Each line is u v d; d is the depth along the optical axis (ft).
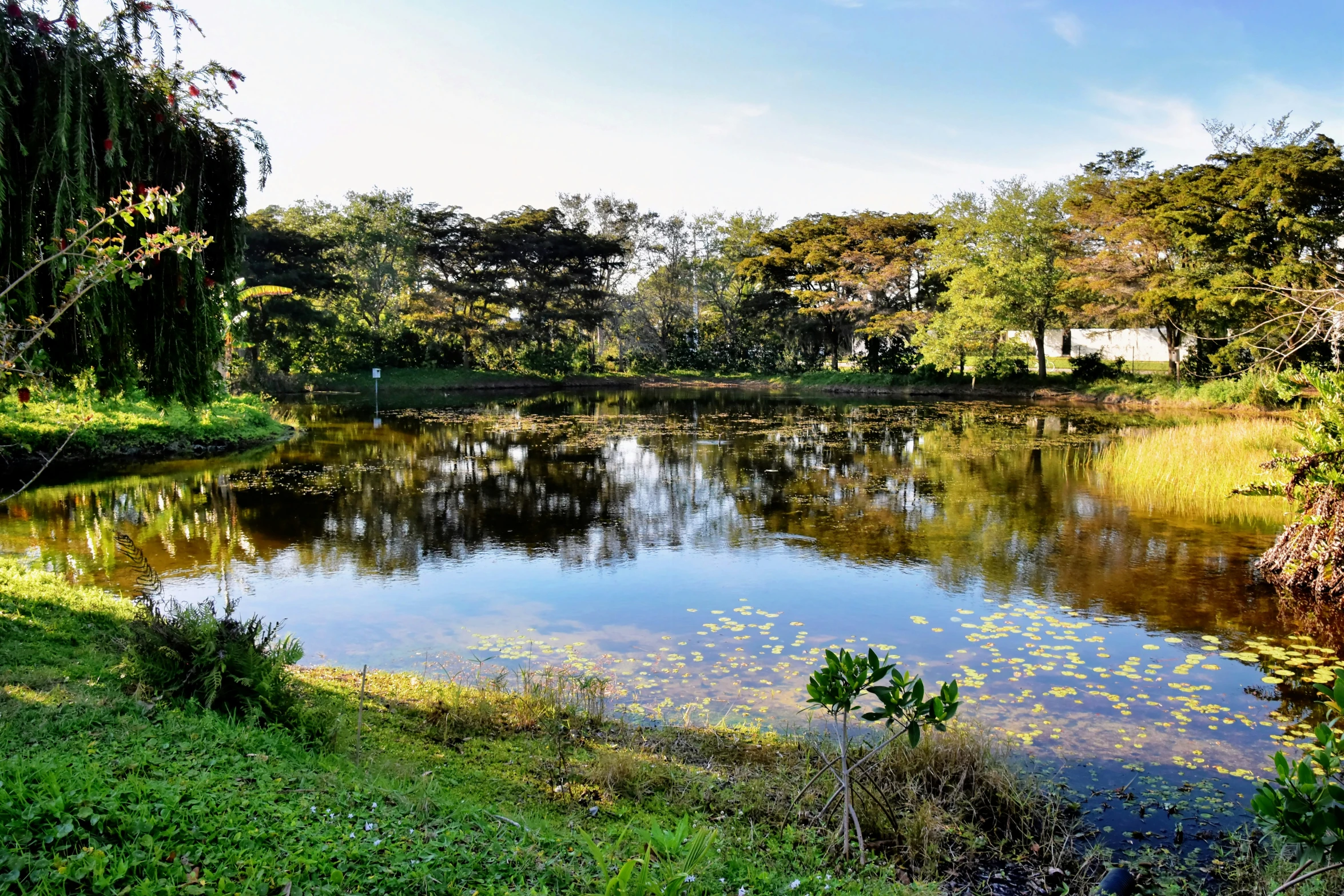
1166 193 107.86
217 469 57.52
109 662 17.84
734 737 19.13
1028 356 142.82
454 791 14.57
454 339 172.35
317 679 21.35
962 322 132.98
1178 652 24.75
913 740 13.51
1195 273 102.22
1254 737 19.40
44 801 9.64
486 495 49.57
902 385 150.51
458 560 35.55
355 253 166.91
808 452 68.33
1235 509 44.04
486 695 20.58
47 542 36.68
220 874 9.00
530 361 170.91
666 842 10.79
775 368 185.88
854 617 28.19
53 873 8.37
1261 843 14.78
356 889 9.30
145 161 29.48
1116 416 97.71
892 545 37.81
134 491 49.21
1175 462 51.29
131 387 32.63
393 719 18.75
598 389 163.73
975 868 14.05
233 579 32.24
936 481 53.62
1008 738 19.01
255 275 126.41
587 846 11.51
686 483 53.62
